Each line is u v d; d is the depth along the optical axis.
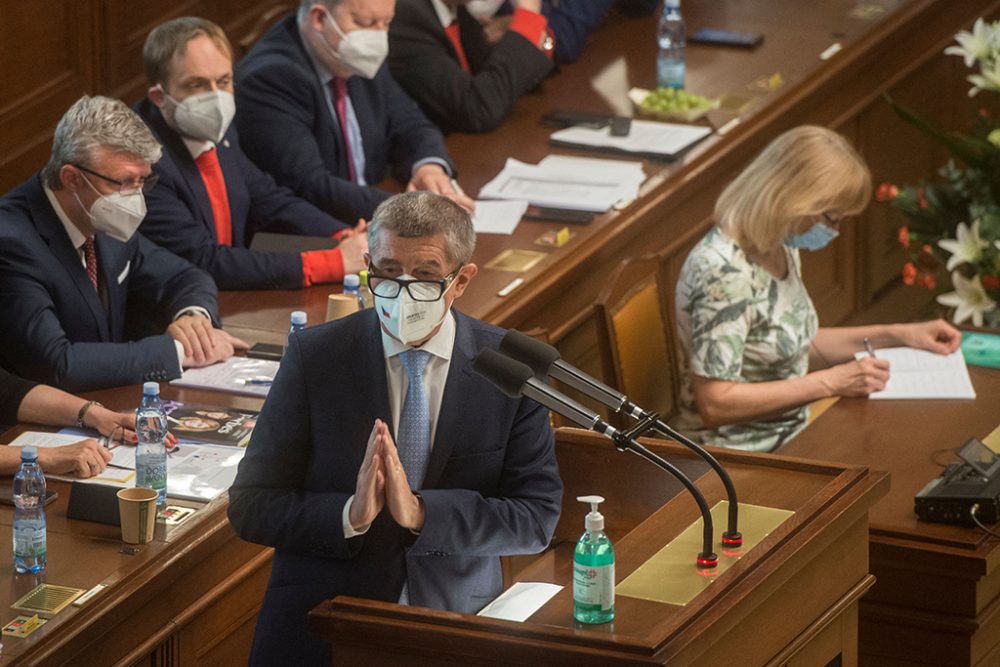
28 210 17.58
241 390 17.61
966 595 15.40
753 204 18.80
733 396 18.92
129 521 14.35
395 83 24.64
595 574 10.80
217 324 19.03
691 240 24.92
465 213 12.02
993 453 16.44
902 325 20.50
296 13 23.55
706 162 24.84
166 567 14.23
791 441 18.03
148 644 14.29
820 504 12.45
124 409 17.08
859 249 28.94
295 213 22.03
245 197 21.53
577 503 14.72
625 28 30.41
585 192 23.70
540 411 12.48
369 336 12.19
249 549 15.56
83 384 17.36
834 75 27.73
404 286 11.65
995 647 16.02
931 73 30.41
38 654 12.91
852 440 18.02
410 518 11.78
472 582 12.41
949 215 22.58
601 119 26.22
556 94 27.50
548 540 12.38
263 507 12.09
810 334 19.72
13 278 17.30
